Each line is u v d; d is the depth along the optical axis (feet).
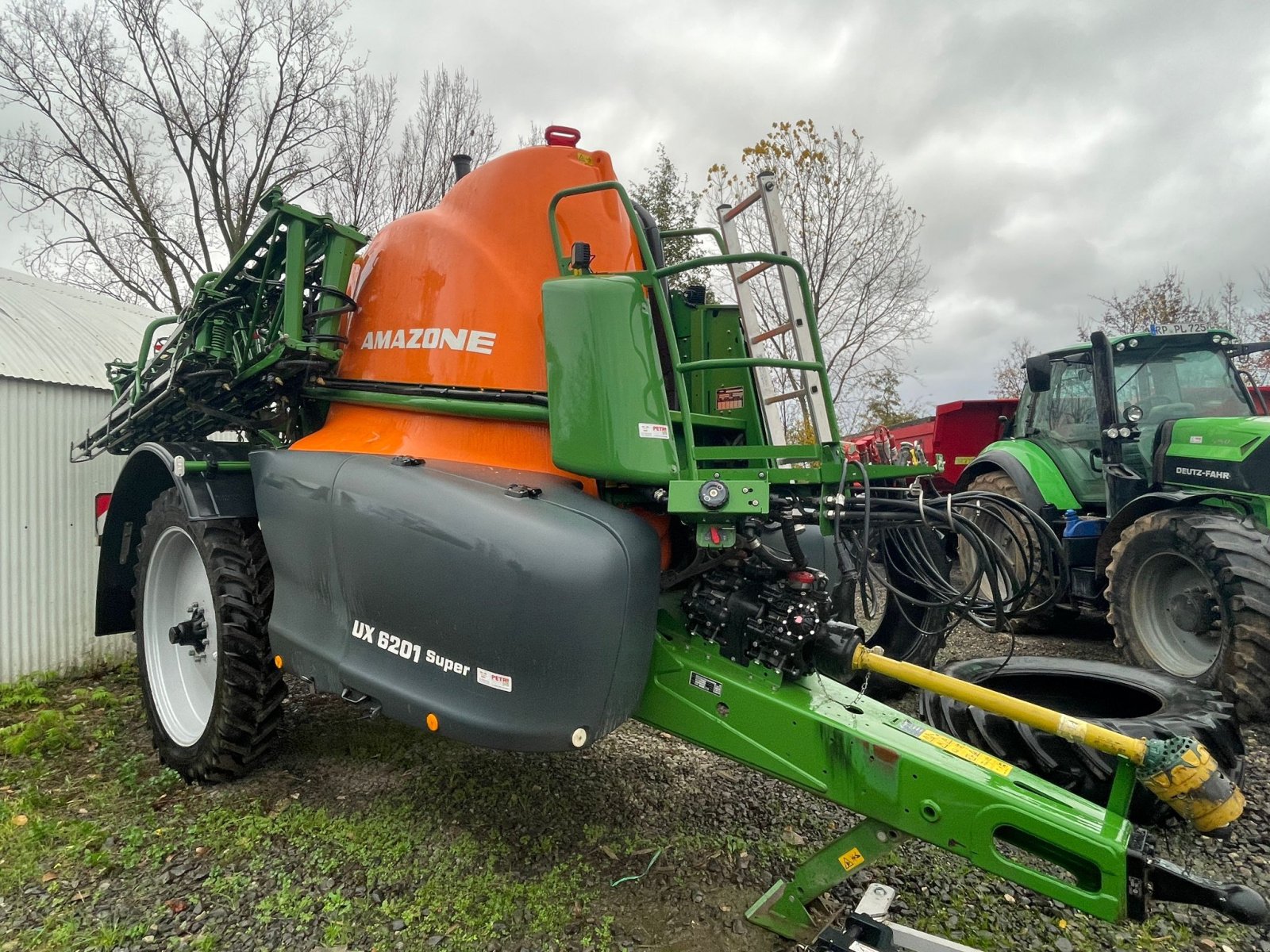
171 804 9.41
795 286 9.02
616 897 7.48
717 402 10.16
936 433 30.17
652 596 7.16
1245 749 9.73
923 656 11.46
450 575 7.02
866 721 6.75
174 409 13.07
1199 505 14.15
